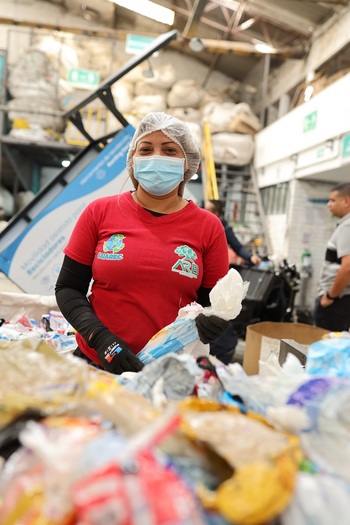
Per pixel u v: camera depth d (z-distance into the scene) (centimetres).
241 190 693
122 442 40
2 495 38
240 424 45
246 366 165
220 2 635
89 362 115
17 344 62
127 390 55
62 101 703
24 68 692
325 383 54
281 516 37
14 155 715
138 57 268
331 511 37
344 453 45
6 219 748
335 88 457
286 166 589
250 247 655
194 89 788
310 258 576
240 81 940
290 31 655
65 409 47
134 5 588
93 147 312
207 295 126
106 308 116
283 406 52
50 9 859
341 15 548
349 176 521
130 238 115
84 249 120
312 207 577
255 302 357
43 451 37
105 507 33
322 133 485
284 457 40
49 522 33
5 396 49
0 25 822
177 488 35
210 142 685
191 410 50
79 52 783
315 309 287
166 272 113
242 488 36
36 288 279
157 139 123
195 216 122
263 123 746
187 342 100
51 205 276
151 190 120
